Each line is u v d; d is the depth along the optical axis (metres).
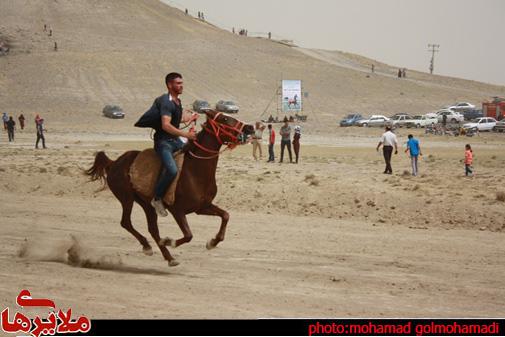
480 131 72.38
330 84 142.00
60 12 176.38
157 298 10.31
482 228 18.05
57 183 25.34
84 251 13.57
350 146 51.25
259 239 16.06
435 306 10.19
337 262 13.48
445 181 24.73
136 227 17.69
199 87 126.50
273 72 146.00
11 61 131.50
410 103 131.88
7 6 175.12
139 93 117.94
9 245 14.95
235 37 189.25
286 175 26.78
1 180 25.94
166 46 156.62
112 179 12.92
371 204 20.41
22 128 73.38
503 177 26.39
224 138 11.88
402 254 14.39
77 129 77.19
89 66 129.75
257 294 10.68
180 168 11.87
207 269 12.70
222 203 22.00
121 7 189.75
